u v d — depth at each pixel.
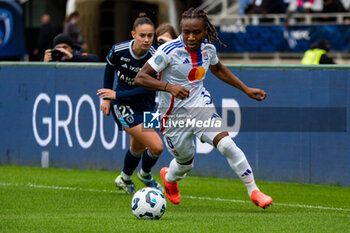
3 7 57.84
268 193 28.97
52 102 36.44
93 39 56.31
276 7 54.78
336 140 31.16
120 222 19.95
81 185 30.39
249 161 32.66
